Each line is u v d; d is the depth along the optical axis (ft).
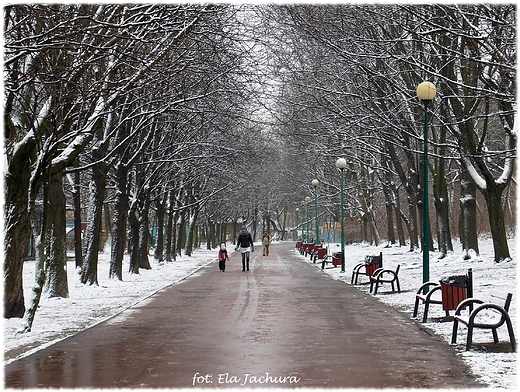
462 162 90.63
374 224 192.54
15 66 48.88
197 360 35.14
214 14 65.41
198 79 82.12
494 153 70.23
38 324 49.80
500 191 86.74
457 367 32.89
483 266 86.63
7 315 51.88
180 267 130.93
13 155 49.29
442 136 101.04
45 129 50.19
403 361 34.42
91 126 58.13
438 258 111.86
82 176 131.64
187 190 176.65
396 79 90.53
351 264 129.18
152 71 62.64
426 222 63.36
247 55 76.89
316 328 46.50
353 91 100.99
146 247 122.52
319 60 101.30
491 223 87.76
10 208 50.14
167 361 34.96
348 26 84.02
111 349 38.78
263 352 37.27
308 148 145.07
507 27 59.82
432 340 41.04
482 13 61.77
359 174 189.57
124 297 71.05
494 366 32.96
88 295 73.41
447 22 65.92
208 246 245.24
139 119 90.58
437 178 113.19
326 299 66.39
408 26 72.18
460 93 79.92
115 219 96.02
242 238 116.37
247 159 143.74
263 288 80.38
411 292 70.33
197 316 53.98
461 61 80.64
